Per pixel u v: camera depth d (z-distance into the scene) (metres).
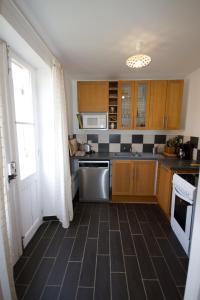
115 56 2.18
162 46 1.90
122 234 2.15
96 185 3.02
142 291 1.41
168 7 1.28
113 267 1.64
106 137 3.46
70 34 1.66
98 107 3.09
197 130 2.71
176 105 3.03
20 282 1.49
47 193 2.39
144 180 3.02
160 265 1.67
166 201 2.50
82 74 2.96
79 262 1.70
